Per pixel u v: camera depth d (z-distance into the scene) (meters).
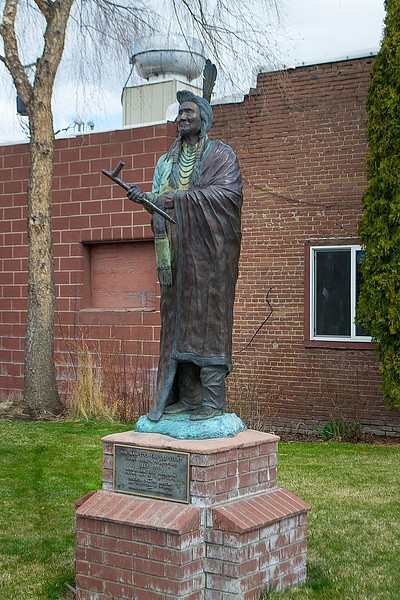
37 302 13.59
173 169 5.90
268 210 13.94
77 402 13.42
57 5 13.55
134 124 14.50
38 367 13.55
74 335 14.45
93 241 14.34
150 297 13.96
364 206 12.04
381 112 11.79
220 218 5.67
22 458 10.12
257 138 14.04
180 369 5.89
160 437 5.61
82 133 14.38
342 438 12.61
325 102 13.45
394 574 6.03
